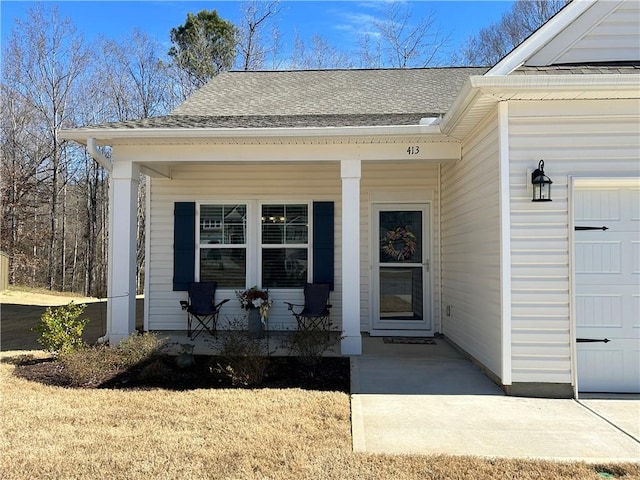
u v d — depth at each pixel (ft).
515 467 10.18
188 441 11.38
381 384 16.65
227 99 29.73
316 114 26.43
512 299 15.61
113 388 15.83
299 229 27.58
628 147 15.46
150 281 27.45
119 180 21.90
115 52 78.54
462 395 15.48
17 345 23.95
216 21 77.97
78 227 83.15
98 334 27.20
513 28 72.08
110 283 21.84
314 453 10.78
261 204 27.61
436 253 26.86
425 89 30.48
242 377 16.31
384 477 9.68
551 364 15.47
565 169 15.58
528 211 15.66
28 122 74.13
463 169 21.33
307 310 25.55
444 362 19.97
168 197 27.61
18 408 13.73
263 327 25.80
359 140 21.06
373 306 27.09
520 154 15.69
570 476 9.78
